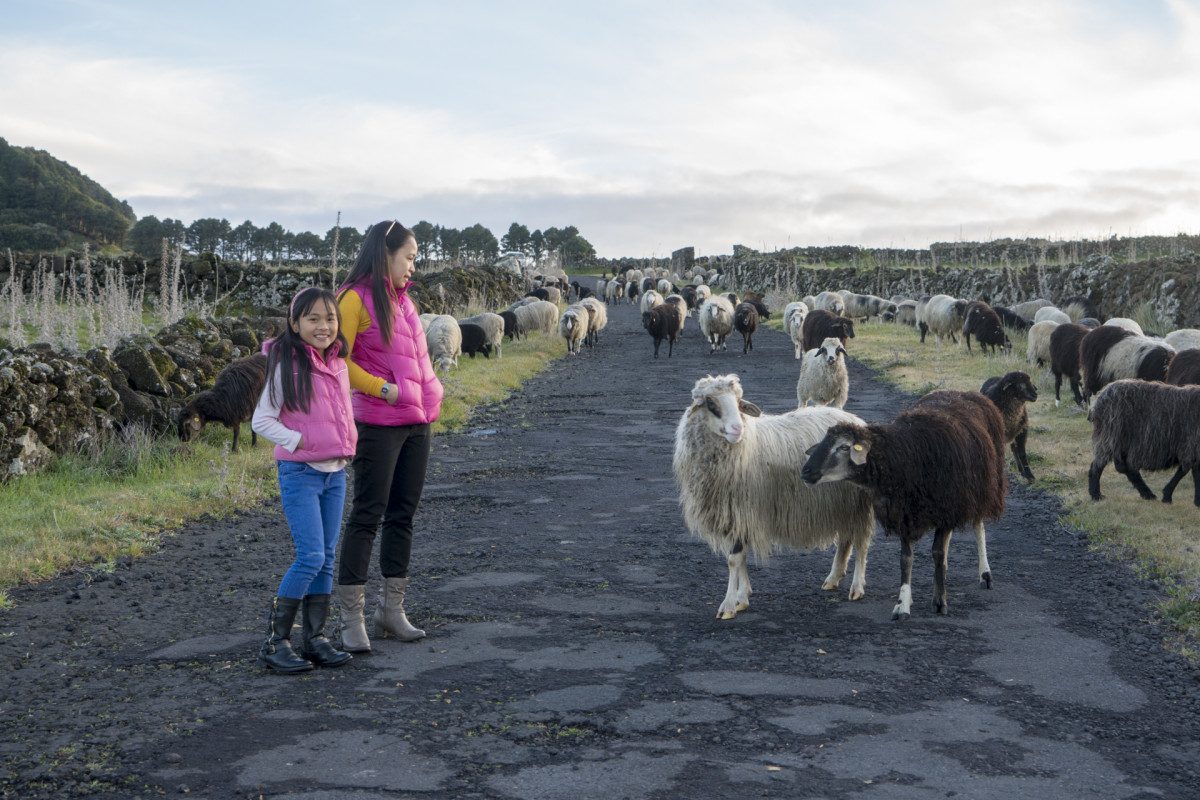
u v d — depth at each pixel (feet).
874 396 51.85
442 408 48.75
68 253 86.22
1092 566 22.24
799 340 79.92
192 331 45.39
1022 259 136.15
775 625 18.25
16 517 25.75
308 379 15.46
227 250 236.43
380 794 11.43
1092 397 46.24
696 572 21.99
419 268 132.16
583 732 13.26
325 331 15.51
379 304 16.33
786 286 158.51
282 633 15.76
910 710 14.08
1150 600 19.47
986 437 19.88
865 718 13.76
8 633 17.53
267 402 15.57
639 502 29.48
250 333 48.60
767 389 56.39
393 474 17.01
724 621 18.51
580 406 52.16
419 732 13.26
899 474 18.26
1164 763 12.37
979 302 70.64
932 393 22.43
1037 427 40.93
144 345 39.75
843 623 18.38
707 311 83.61
